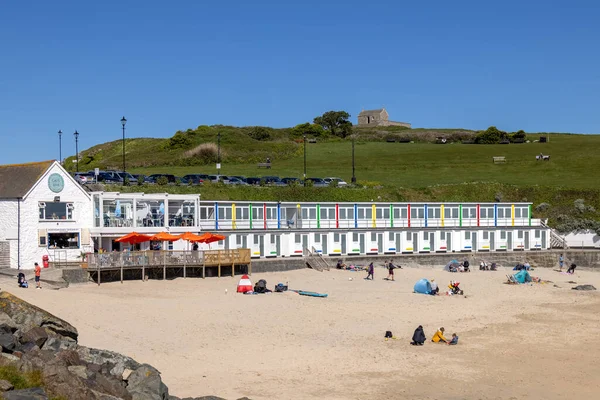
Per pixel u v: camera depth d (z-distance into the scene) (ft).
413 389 100.73
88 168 404.36
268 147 486.38
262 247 231.71
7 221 194.18
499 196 333.42
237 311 152.05
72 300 151.02
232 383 99.30
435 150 482.28
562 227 293.23
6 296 94.79
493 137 534.37
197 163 426.10
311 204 246.88
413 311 160.35
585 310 167.22
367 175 379.76
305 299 171.12
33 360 75.92
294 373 106.22
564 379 108.17
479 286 205.46
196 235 200.75
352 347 124.36
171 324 135.95
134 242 196.34
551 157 433.07
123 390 78.74
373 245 252.42
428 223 267.59
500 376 108.99
